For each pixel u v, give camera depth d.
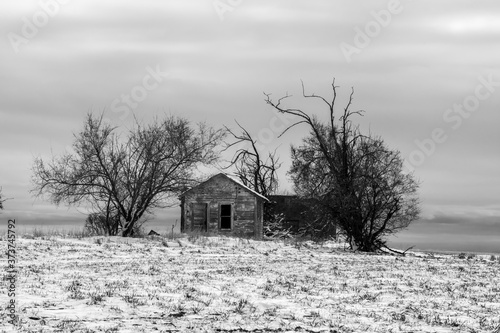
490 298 21.12
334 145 51.81
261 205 57.19
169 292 20.16
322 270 30.11
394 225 50.09
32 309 15.96
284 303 18.67
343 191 49.62
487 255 48.94
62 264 29.52
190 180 48.06
